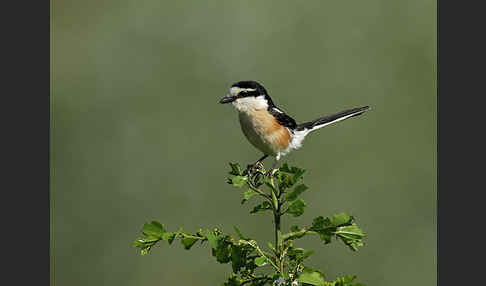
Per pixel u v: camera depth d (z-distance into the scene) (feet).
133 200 46.34
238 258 19.12
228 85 48.85
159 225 19.08
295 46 50.34
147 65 50.19
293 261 19.34
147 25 51.55
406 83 49.24
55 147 47.57
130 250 45.03
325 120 34.30
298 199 19.30
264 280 19.21
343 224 19.07
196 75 49.44
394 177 46.57
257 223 44.19
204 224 44.96
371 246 44.14
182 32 51.11
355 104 48.26
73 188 46.88
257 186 23.11
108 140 48.21
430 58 49.34
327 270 42.98
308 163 46.14
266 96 31.12
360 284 18.56
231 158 46.78
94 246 45.55
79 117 48.52
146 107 48.88
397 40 50.19
